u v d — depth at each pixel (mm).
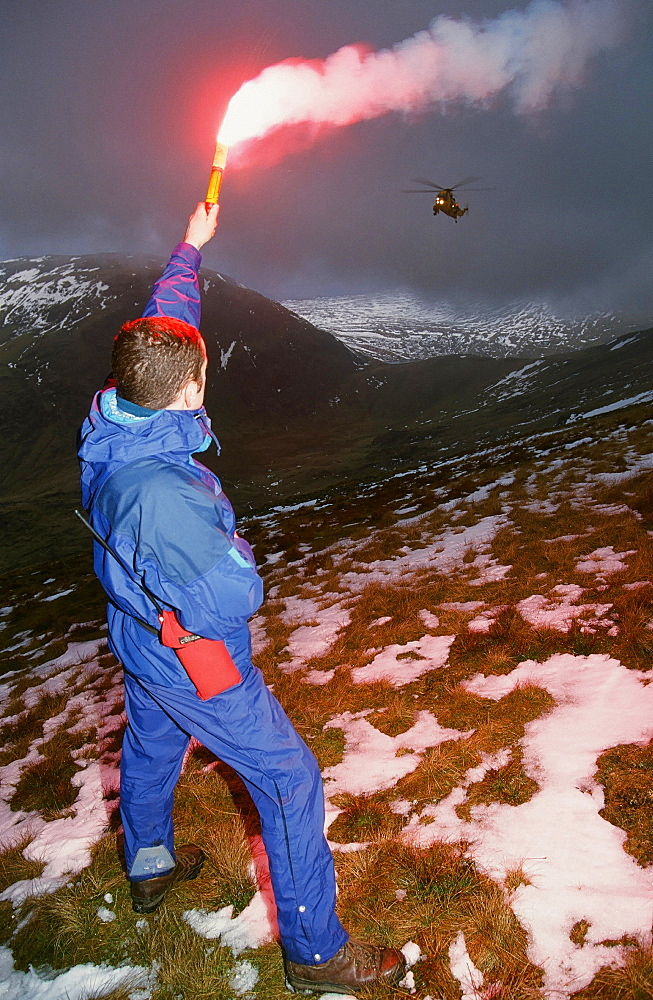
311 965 2096
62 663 10688
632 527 7914
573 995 2078
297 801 2035
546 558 7645
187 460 1959
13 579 29312
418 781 3389
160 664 1991
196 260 2375
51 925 2781
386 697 4656
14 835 3861
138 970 2494
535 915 2395
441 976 2211
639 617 4832
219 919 2625
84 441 1917
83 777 4629
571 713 3801
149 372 1818
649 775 3021
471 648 5246
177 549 1771
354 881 2707
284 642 6996
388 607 7355
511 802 3080
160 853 2562
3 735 6820
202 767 3896
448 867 2670
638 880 2482
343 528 16125
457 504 14367
